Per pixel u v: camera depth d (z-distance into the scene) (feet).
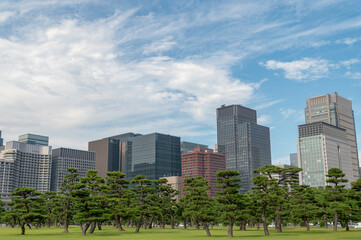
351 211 327.06
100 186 352.90
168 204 455.63
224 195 290.15
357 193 322.75
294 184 382.63
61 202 403.13
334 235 284.61
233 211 278.87
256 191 344.90
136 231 367.86
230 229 280.92
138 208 373.40
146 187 410.93
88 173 351.05
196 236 287.28
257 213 341.41
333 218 408.67
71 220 503.61
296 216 376.68
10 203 488.85
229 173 291.79
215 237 274.16
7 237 284.20
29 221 337.72
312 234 301.84
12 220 493.36
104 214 334.65
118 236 290.56
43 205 493.36
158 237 276.00
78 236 294.05
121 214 368.89
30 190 368.07
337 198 362.33
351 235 283.38
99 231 377.91
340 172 382.83
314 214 361.92
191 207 294.46
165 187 467.11
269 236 280.51
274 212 341.82
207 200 296.51
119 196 392.06
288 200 375.45
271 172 369.30
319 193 411.13
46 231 386.32
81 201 326.65
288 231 360.28
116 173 391.24
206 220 290.97
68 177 379.55
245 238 259.60
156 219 500.74
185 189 371.15
